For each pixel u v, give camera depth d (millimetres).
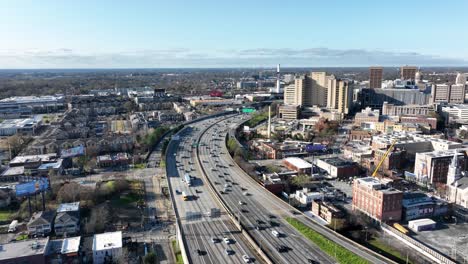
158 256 165375
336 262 146375
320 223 191125
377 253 154000
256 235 170125
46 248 159250
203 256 153500
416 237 183000
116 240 170875
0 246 158250
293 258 149125
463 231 190250
